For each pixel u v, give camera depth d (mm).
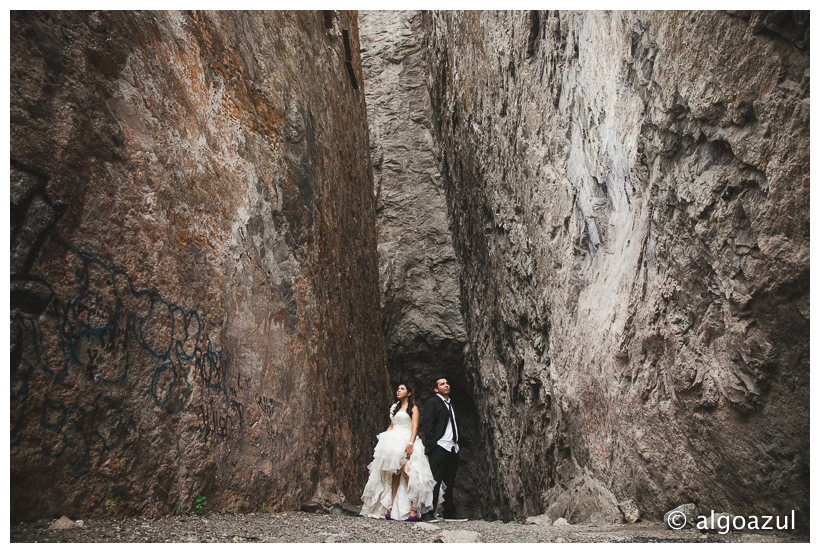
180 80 4418
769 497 3152
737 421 3344
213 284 4355
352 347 8461
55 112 3113
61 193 3066
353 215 10188
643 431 4465
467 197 12000
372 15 15898
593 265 5680
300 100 7090
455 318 13805
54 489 2838
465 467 14328
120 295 3389
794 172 2814
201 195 4418
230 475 4230
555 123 6500
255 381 4789
